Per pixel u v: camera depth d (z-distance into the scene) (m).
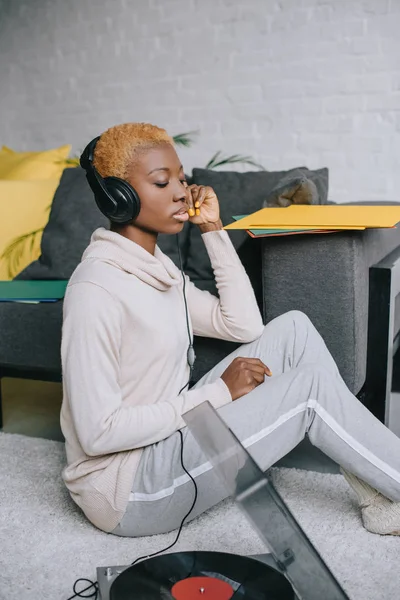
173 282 1.61
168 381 1.60
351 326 1.96
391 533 1.60
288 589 1.12
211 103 3.89
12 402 2.78
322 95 3.65
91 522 1.68
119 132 1.51
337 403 1.52
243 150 3.86
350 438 1.51
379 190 3.62
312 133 3.70
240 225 1.95
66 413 1.62
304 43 3.65
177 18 3.89
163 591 1.12
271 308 2.04
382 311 2.07
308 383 1.53
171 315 1.61
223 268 1.82
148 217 1.54
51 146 4.33
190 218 1.82
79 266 1.55
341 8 3.55
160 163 1.51
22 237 2.86
